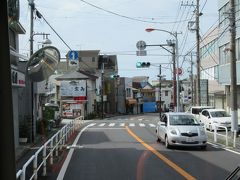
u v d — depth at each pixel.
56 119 42.72
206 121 35.56
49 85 60.12
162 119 23.70
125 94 109.69
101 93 84.69
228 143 23.64
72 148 21.25
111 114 95.25
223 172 13.27
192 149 20.73
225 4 39.78
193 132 20.62
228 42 38.88
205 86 55.50
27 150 21.02
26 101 30.47
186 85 79.69
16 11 20.28
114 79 102.12
